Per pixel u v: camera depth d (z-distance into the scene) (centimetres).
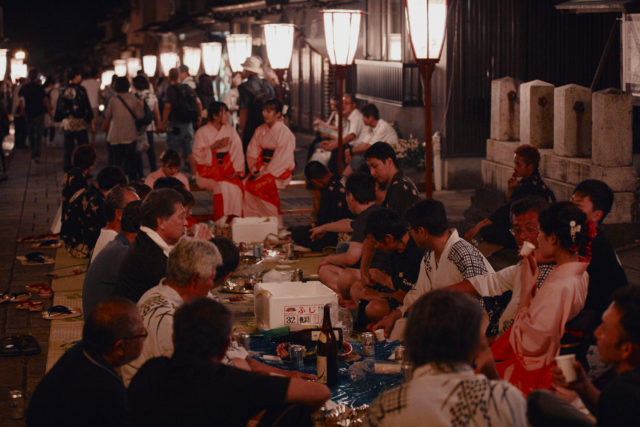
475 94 1328
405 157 1373
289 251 818
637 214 891
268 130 1041
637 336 273
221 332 326
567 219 394
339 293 679
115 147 1471
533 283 413
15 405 502
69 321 689
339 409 424
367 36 1694
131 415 330
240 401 321
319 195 845
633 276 736
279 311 542
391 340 531
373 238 573
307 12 2066
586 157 965
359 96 1711
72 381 343
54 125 2253
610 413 270
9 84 2603
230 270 445
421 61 650
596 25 1320
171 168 952
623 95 883
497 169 1074
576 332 404
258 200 1039
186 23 2911
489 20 1310
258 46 2353
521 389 400
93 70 2212
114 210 614
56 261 897
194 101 1498
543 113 1030
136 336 349
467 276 469
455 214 1134
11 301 751
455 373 272
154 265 482
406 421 269
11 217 1218
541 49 1321
